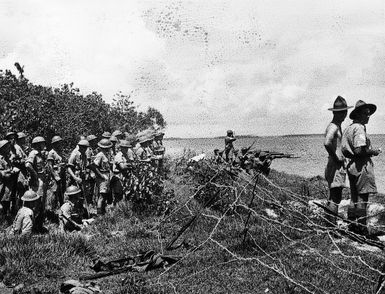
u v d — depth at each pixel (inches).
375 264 273.0
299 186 583.8
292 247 303.7
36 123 647.8
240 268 270.1
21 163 441.7
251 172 456.1
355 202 356.8
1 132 590.6
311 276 255.6
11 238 317.7
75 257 297.6
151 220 400.5
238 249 301.0
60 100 726.5
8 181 428.1
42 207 411.5
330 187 361.7
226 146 574.6
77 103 762.8
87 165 480.4
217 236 338.3
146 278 261.3
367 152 344.2
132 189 441.1
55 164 467.5
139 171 439.5
